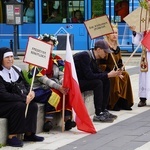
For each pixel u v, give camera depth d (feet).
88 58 30.76
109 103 34.37
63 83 27.99
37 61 26.45
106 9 76.48
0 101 25.71
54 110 28.32
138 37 34.76
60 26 77.92
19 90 26.07
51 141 26.45
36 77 28.58
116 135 27.35
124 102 34.68
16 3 66.23
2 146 25.29
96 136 27.27
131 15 34.14
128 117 32.19
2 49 26.20
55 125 29.73
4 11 78.33
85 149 24.53
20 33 77.97
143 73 35.70
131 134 27.48
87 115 28.27
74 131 28.71
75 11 77.61
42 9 78.13
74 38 77.51
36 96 28.37
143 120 31.22
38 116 27.99
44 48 26.53
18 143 25.41
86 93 32.19
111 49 33.42
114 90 34.06
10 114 25.50
